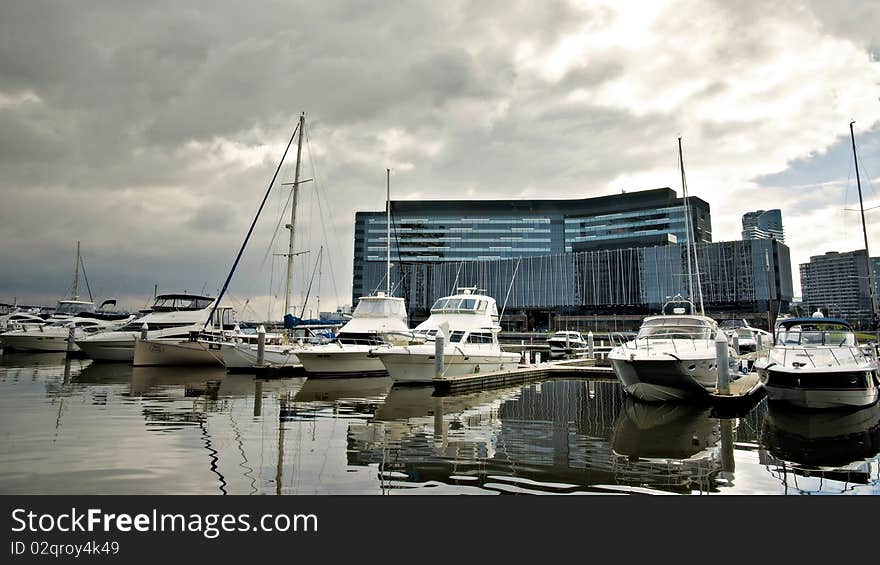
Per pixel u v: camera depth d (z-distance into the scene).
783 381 17.22
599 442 13.15
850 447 12.85
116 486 9.12
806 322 19.97
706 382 19.16
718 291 101.44
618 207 133.12
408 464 10.81
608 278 112.44
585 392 24.78
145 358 31.70
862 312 87.94
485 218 140.12
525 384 28.69
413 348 24.97
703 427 15.47
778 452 12.27
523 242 138.38
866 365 17.19
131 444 11.99
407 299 130.75
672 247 106.50
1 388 21.98
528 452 11.98
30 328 43.97
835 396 16.62
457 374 26.91
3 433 12.95
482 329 28.73
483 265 125.69
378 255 139.88
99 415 15.73
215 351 31.66
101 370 30.56
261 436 13.24
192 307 39.28
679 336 21.62
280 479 9.67
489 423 15.77
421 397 22.00
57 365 33.72
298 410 17.59
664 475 10.27
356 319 32.03
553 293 117.44
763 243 98.69
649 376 18.84
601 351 46.44
